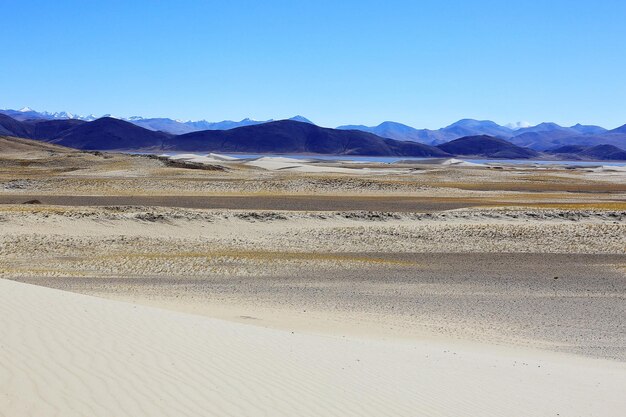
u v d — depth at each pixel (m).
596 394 11.43
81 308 12.39
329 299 22.22
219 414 7.83
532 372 12.78
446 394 10.34
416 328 18.27
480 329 18.64
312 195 61.91
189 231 37.19
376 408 9.05
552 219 44.62
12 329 9.95
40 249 30.59
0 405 7.07
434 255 32.81
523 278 27.66
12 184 64.31
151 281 24.59
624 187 83.50
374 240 35.91
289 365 10.65
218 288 23.58
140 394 8.05
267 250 32.81
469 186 78.75
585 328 19.39
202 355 10.28
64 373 8.36
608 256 33.59
